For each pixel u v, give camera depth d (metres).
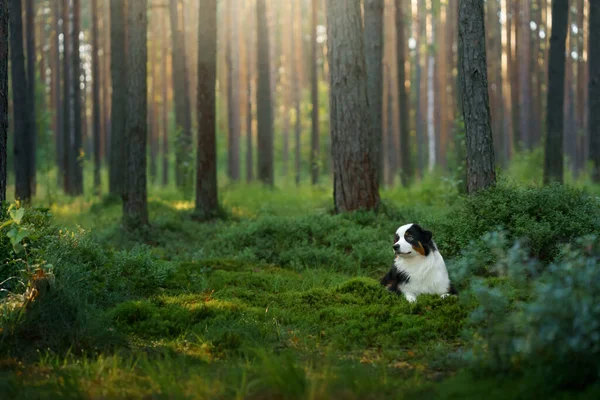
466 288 7.86
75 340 5.77
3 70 8.14
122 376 4.99
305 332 6.43
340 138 13.46
